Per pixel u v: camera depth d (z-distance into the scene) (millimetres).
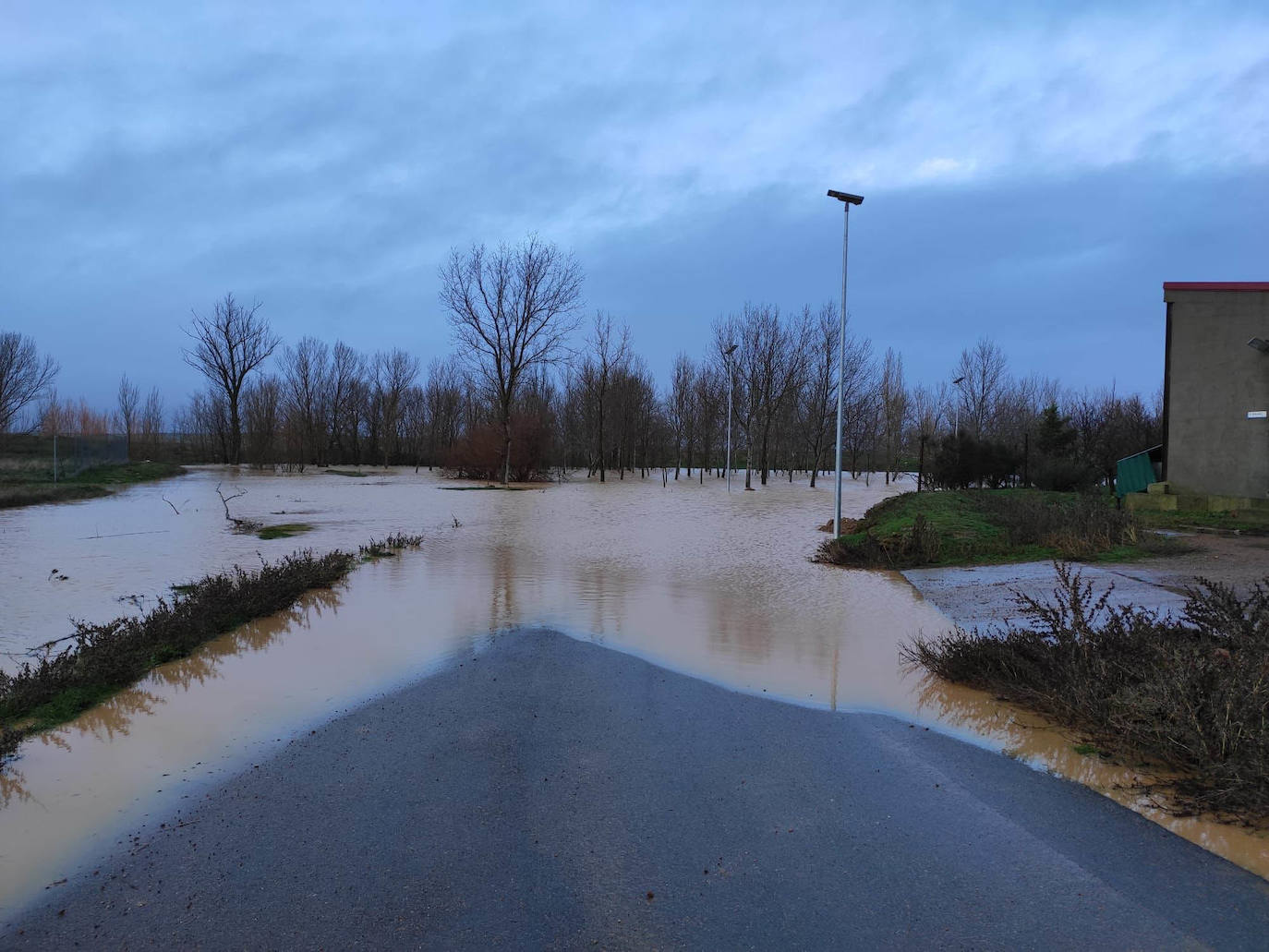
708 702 5645
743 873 3271
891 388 58750
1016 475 28344
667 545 15453
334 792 4055
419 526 18844
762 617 8711
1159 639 5145
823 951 2746
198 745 4746
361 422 67250
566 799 3984
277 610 8727
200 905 3025
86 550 14062
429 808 3867
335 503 26516
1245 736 3936
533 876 3229
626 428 50406
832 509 25875
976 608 9039
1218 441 15906
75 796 4035
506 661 6668
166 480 41781
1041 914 2967
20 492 25766
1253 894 3109
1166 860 3389
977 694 5852
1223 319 15875
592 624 8227
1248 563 10477
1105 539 12297
